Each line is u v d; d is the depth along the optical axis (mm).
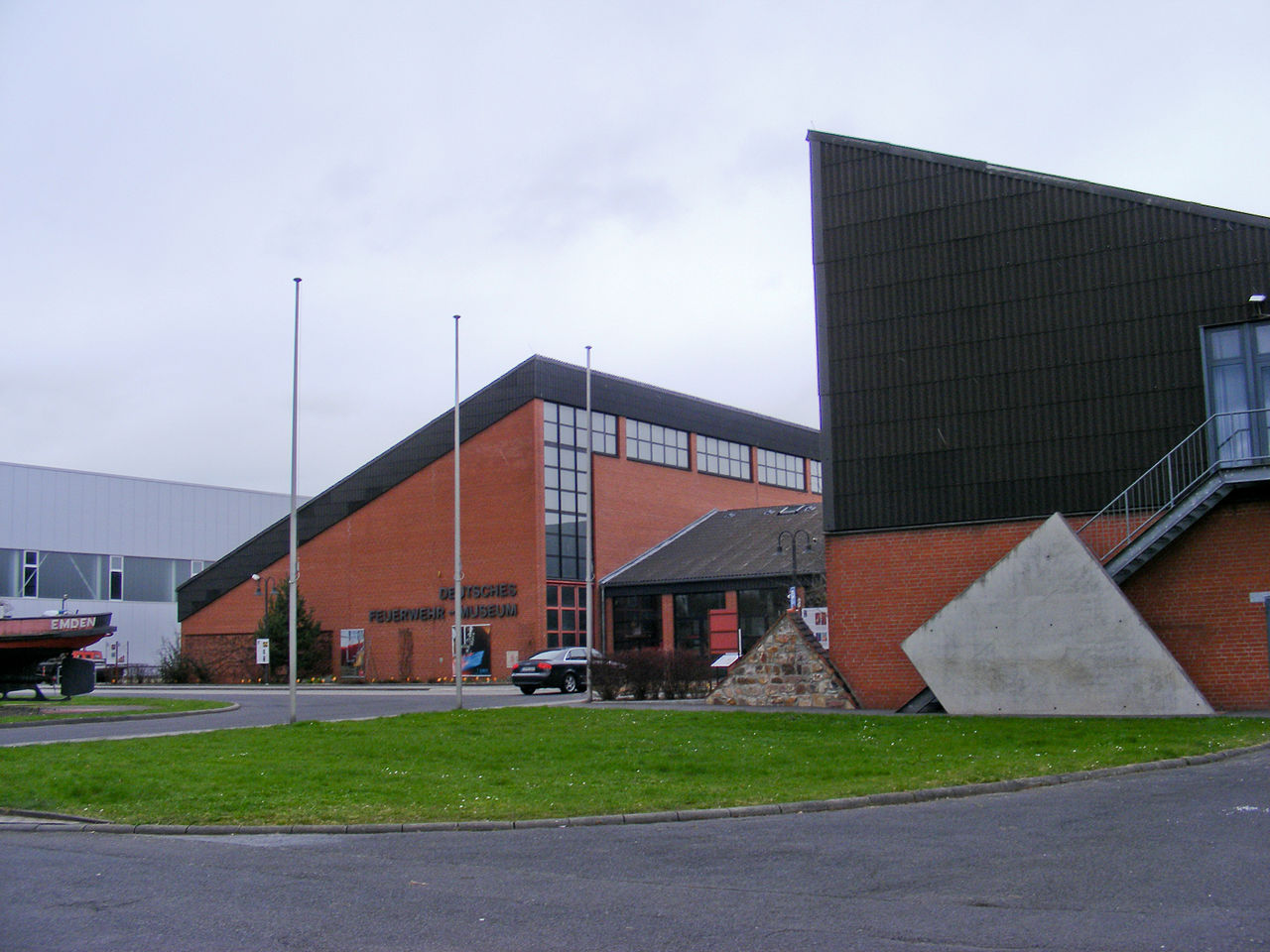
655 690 33312
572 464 52156
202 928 7805
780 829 11625
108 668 61656
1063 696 22359
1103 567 22625
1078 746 17281
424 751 18516
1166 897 7938
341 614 55438
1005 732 19266
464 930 7609
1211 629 23000
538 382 50875
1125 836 10336
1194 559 23266
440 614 52469
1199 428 23484
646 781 15078
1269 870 8711
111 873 9922
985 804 12844
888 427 26234
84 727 25172
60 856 10906
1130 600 23641
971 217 26172
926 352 26141
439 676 52156
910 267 26578
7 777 15656
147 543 72188
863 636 25984
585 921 7785
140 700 35844
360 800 13766
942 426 25750
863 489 26281
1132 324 24375
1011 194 25875
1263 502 22781
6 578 64812
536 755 17969
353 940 7406
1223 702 22766
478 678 50656
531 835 11781
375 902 8523
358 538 55469
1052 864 9227
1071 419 24625
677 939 7262
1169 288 24172
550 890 8875
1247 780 13727
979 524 25141
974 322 25781
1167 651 21656
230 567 59625
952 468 25547
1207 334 23734
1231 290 23625
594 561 52250
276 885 9273
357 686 50594
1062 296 25078
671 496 57031
